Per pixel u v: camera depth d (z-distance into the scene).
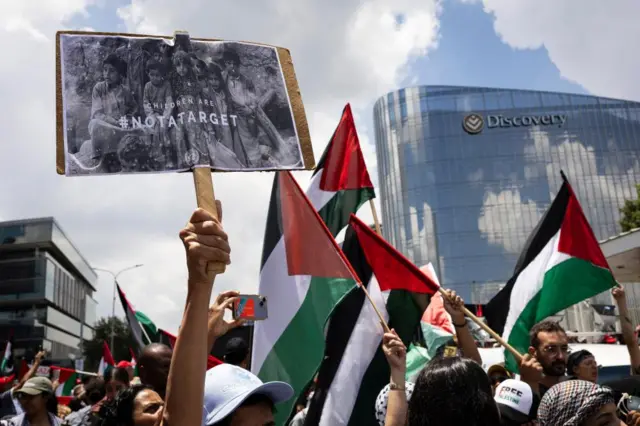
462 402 2.38
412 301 5.89
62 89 2.88
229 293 4.02
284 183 6.04
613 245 17.53
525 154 85.75
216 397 2.92
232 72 3.18
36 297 90.25
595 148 86.56
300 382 5.46
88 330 125.44
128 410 3.51
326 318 5.49
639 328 6.89
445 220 83.75
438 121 87.19
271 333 5.69
